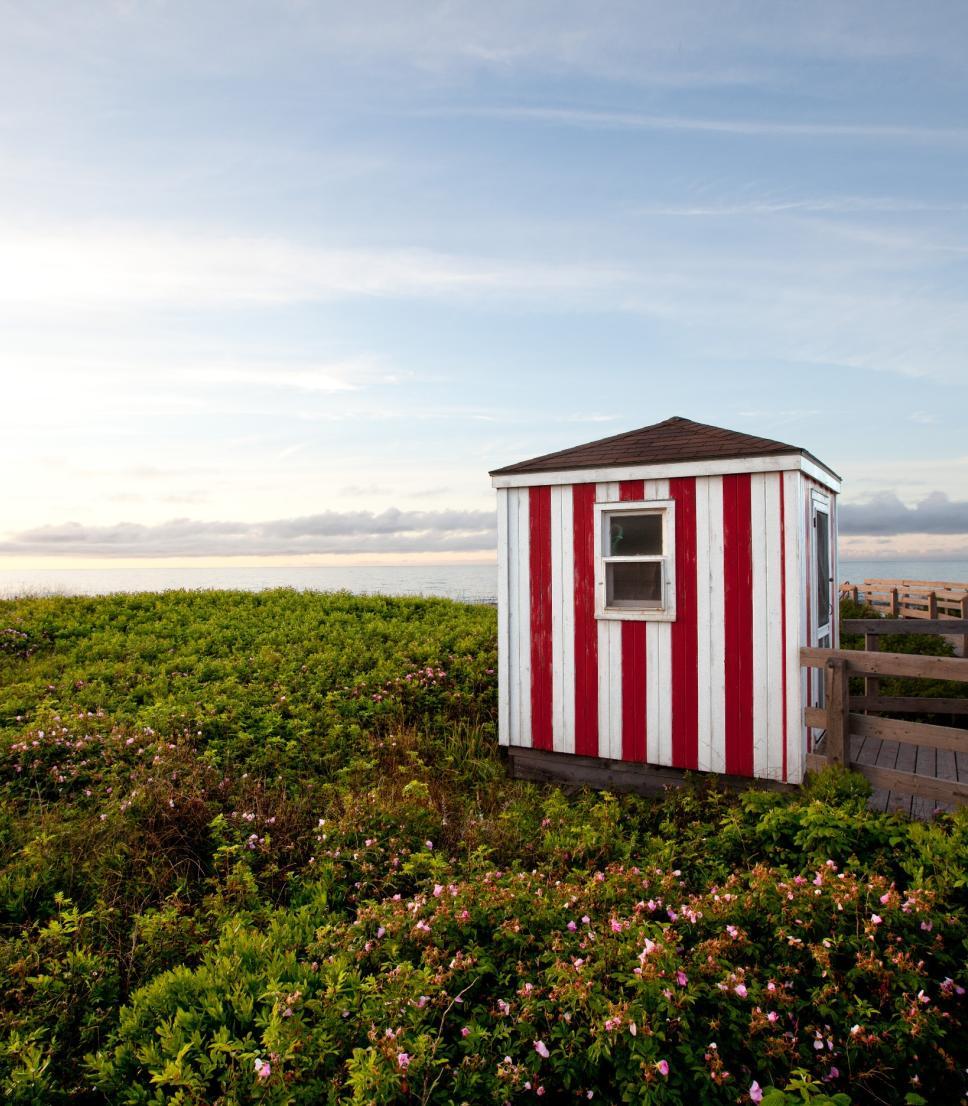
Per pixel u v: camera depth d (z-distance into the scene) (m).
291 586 21.80
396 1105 3.23
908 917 4.23
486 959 4.18
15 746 8.10
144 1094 3.35
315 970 4.22
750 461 7.61
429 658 12.95
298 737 9.35
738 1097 3.30
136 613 16.41
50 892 5.40
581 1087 3.43
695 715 8.01
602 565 8.57
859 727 6.79
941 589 15.91
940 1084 3.59
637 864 5.94
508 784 8.83
